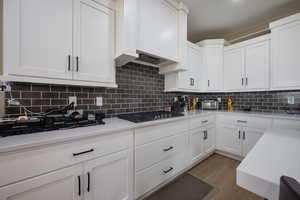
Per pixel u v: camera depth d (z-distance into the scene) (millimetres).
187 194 1397
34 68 922
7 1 835
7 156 657
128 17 1259
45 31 958
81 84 1133
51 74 985
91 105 1441
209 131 2232
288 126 1666
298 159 581
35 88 1125
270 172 477
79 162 878
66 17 1044
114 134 1049
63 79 1044
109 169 1032
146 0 1441
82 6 1123
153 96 2084
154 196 1369
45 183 756
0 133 785
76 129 983
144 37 1421
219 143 2346
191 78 2328
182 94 2604
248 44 2191
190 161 1838
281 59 1835
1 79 829
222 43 2471
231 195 1381
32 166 721
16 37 860
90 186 931
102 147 982
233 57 2375
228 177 1688
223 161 2115
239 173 498
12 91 1028
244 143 2051
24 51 887
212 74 2502
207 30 2518
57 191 802
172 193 1413
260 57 2064
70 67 1070
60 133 873
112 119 1446
